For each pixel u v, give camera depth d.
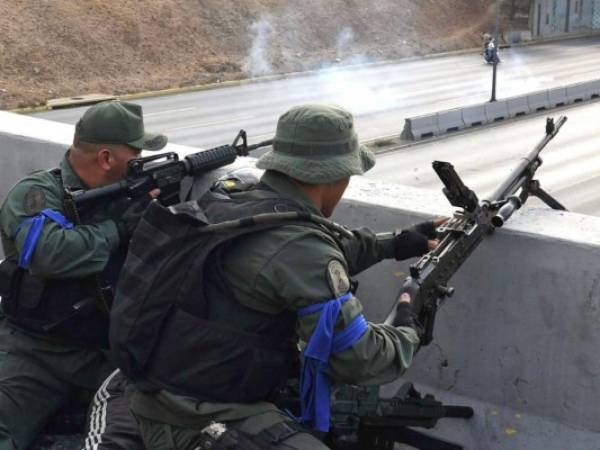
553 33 47.25
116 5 32.94
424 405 2.72
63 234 2.85
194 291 2.14
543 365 2.88
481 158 20.98
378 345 2.15
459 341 3.06
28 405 2.99
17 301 2.95
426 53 40.09
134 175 3.08
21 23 30.22
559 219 2.92
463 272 2.99
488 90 31.59
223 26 35.22
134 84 30.67
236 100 29.70
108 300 2.99
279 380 2.23
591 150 21.67
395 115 26.95
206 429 2.16
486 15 45.03
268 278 2.08
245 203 2.21
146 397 2.26
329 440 2.70
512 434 2.96
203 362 2.15
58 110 27.42
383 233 2.82
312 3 38.47
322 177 2.17
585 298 2.75
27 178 2.98
